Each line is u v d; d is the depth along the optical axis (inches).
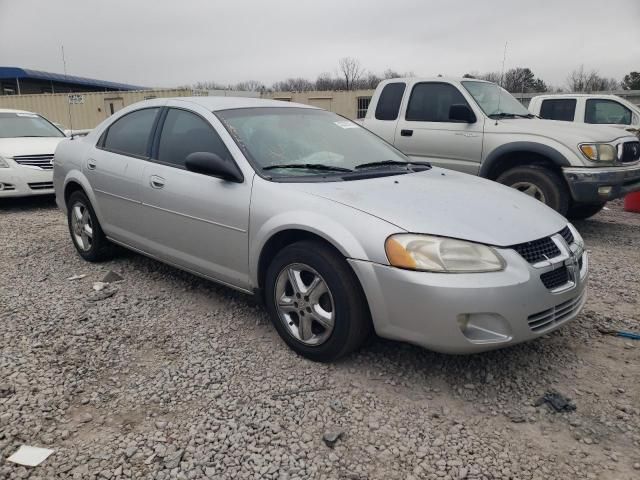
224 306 161.6
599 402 112.7
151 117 174.6
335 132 167.9
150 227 166.4
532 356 131.9
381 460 94.7
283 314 131.7
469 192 135.0
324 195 125.0
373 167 151.9
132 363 128.0
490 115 266.8
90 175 190.5
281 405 110.3
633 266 207.2
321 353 124.6
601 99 422.0
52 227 273.0
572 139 239.3
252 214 133.1
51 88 1513.3
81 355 131.5
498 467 93.3
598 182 235.5
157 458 94.7
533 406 111.3
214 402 111.6
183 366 126.3
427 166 166.6
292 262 126.3
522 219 122.8
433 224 113.4
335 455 95.7
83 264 203.5
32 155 329.4
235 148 142.6
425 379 120.7
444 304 106.3
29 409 108.9
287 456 95.3
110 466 92.7
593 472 92.1
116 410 109.0
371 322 120.3
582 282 125.0
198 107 159.6
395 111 295.4
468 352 109.6
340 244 115.8
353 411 108.7
